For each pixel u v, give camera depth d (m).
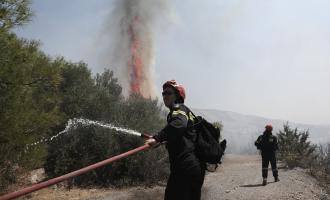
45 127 6.90
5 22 6.40
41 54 6.86
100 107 14.12
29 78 6.49
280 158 18.89
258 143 13.21
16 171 7.16
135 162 13.04
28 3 6.60
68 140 13.22
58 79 6.87
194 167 3.81
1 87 6.41
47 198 10.78
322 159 17.52
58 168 12.69
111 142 13.18
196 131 3.99
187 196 3.79
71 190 11.91
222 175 15.04
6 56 6.43
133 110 14.87
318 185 13.69
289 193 11.68
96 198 10.75
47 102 7.31
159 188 12.43
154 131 14.12
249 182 13.34
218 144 4.03
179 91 4.04
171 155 3.89
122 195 11.16
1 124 6.24
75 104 13.75
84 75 15.30
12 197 3.02
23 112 6.52
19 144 6.46
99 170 12.88
